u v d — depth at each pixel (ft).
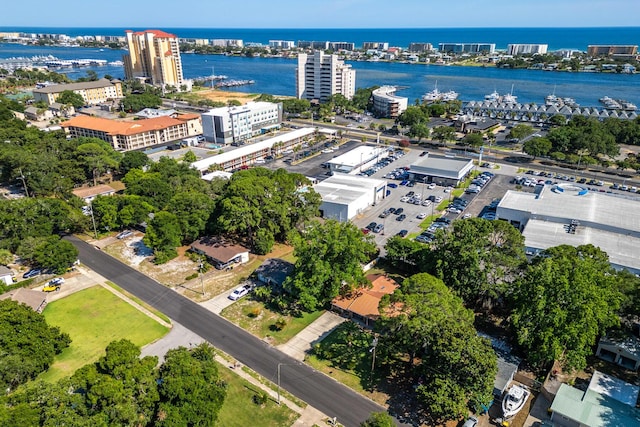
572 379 215.92
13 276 302.45
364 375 220.23
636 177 512.22
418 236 365.81
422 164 518.37
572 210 360.89
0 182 471.62
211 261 331.16
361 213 419.95
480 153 569.64
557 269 218.59
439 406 177.78
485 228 258.78
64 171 444.14
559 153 556.10
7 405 155.63
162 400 175.63
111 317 263.90
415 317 199.31
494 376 184.75
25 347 209.15
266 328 256.11
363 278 270.46
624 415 183.93
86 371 173.47
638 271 277.64
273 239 340.80
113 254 341.62
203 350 201.98
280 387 211.82
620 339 228.84
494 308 270.05
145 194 389.19
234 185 332.60
